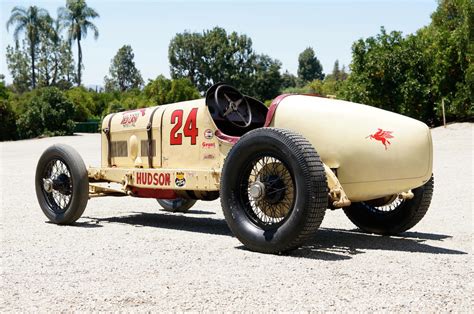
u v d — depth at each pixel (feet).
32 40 295.07
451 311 10.48
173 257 15.26
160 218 24.38
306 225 14.98
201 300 11.11
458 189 33.47
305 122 17.40
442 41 96.22
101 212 26.35
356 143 16.75
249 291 11.73
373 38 99.50
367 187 17.01
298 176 15.08
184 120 20.39
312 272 13.47
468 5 92.02
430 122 97.25
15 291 11.87
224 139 18.88
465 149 64.69
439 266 14.21
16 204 28.86
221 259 14.99
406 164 16.49
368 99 96.99
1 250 16.44
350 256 15.55
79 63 300.40
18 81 302.86
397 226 19.10
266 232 15.89
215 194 20.29
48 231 20.17
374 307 10.67
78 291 11.82
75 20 297.33
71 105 144.56
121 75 361.30
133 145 22.52
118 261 14.76
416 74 96.27
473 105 88.33
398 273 13.38
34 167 57.00
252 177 17.24
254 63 278.87
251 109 21.07
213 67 276.41
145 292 11.70
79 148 87.71
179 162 20.62
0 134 137.69
